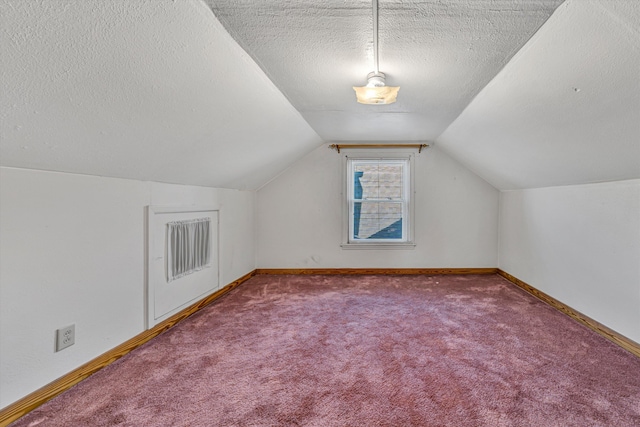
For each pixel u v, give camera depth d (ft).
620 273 6.49
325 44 4.68
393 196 12.75
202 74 4.68
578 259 7.80
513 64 5.10
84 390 4.90
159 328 7.05
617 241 6.57
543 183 9.06
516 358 5.88
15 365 4.27
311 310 8.55
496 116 7.14
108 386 5.01
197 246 8.66
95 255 5.49
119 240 6.01
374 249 12.64
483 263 12.57
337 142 12.35
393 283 11.27
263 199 12.74
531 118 6.26
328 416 4.34
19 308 4.32
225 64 4.79
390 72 5.66
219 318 7.99
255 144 8.41
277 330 7.24
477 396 4.75
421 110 7.94
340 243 12.68
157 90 4.42
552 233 8.91
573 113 5.26
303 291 10.34
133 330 6.38
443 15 3.91
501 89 5.99
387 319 7.88
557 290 8.68
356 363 5.74
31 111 3.59
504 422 4.19
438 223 12.50
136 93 4.25
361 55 5.05
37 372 4.54
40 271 4.58
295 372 5.45
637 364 5.64
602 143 5.54
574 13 3.60
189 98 5.00
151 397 4.75
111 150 5.07
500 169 10.05
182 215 8.00
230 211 10.60
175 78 4.42
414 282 11.38
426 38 4.48
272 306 8.88
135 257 6.43
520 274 10.79
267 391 4.91
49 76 3.34
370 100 5.85
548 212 9.12
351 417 4.32
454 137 10.18
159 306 7.13
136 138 5.16
